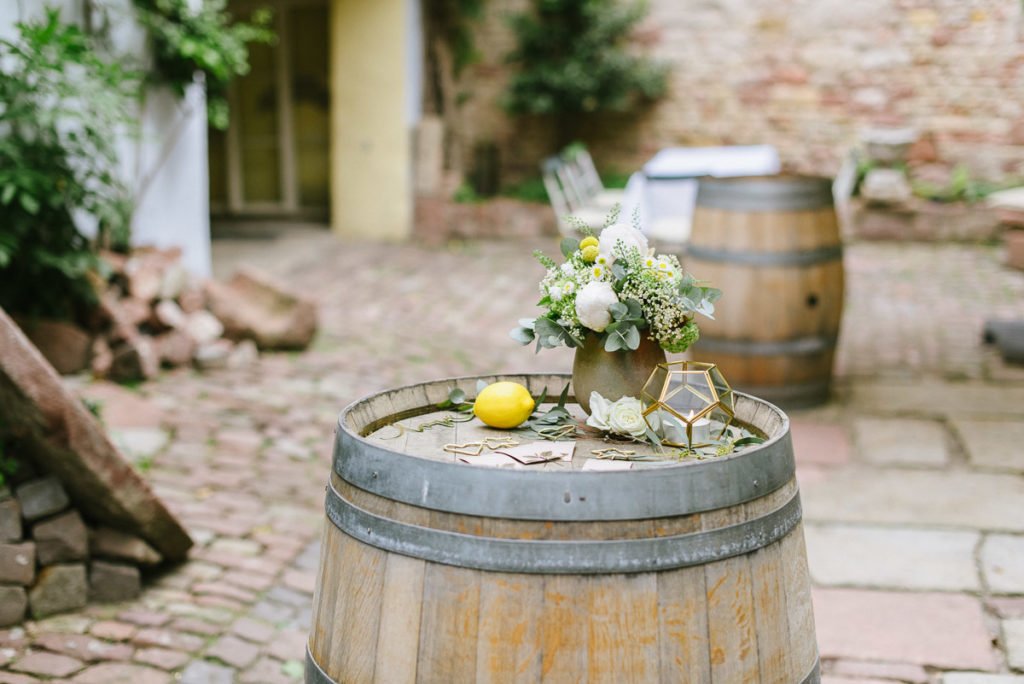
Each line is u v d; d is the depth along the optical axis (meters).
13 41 5.73
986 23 11.39
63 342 6.02
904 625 3.59
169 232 7.31
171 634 3.47
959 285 9.02
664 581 1.91
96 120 5.78
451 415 2.54
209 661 3.33
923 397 6.05
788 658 2.06
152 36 6.91
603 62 11.80
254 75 11.96
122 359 6.11
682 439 2.25
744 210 5.59
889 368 6.66
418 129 11.55
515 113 12.51
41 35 5.27
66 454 3.41
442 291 8.98
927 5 11.53
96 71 5.61
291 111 12.00
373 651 2.02
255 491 4.71
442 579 1.94
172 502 4.52
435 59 12.05
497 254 10.61
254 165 12.17
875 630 3.56
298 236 11.33
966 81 11.54
